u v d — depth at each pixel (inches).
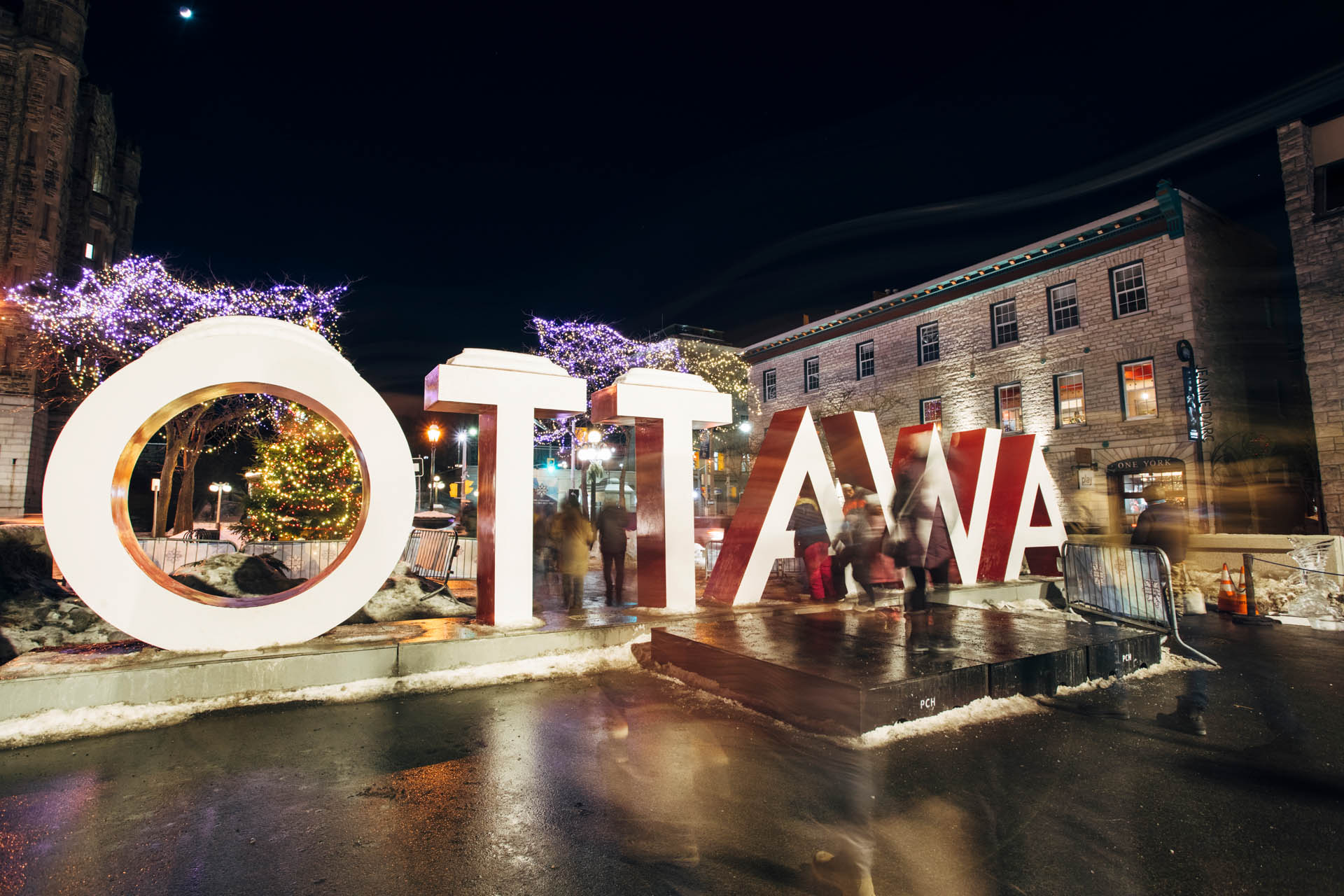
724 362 1259.2
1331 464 598.2
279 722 187.9
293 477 572.4
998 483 437.1
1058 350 799.1
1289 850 117.8
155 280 789.9
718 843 120.6
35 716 181.9
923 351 962.1
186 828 126.6
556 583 467.8
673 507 319.3
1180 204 690.2
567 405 294.8
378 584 241.6
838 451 396.5
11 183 1253.1
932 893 104.2
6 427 1181.7
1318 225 617.0
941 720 184.7
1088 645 228.1
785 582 436.5
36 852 117.6
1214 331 711.7
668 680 233.5
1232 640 308.2
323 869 112.3
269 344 231.5
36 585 290.2
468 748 168.4
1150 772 151.9
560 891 105.9
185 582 305.0
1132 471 722.2
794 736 175.9
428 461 2193.7
